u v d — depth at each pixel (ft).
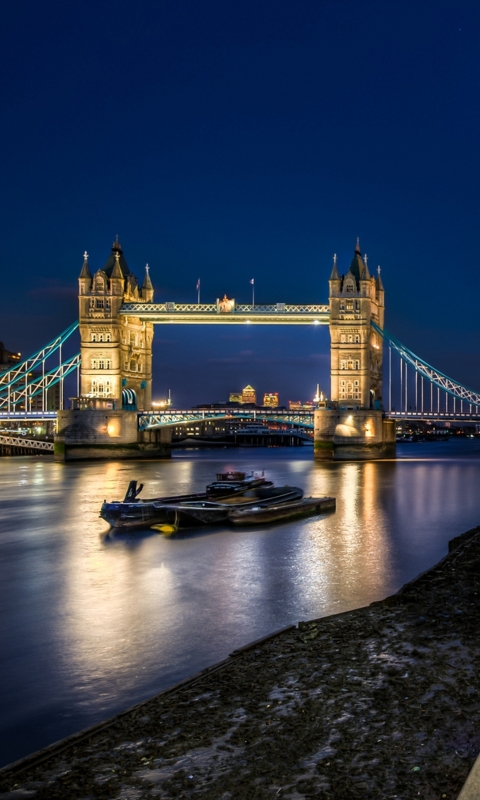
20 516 188.65
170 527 159.74
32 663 71.15
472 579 84.74
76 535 155.33
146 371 524.93
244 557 126.93
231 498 188.75
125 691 63.36
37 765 42.88
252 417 494.18
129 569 118.01
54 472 361.71
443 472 349.20
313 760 39.60
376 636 62.69
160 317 491.31
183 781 38.75
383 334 506.48
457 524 167.43
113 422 476.13
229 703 49.96
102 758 42.91
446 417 500.33
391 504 208.13
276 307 481.05
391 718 44.21
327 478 309.42
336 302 468.75
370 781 36.47
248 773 38.88
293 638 64.69
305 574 111.75
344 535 150.92
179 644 76.38
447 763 37.50
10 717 58.39
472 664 53.11
